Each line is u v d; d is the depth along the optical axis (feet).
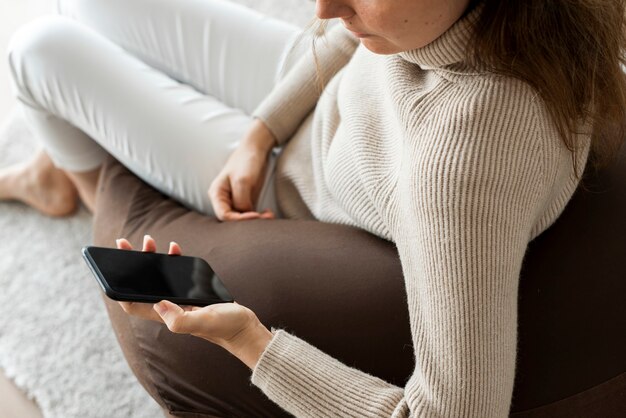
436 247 2.17
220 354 2.97
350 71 3.19
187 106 3.79
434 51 2.19
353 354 2.84
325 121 3.33
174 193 3.86
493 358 2.19
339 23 3.75
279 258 3.02
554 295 2.72
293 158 3.58
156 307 2.41
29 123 4.19
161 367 3.12
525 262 2.76
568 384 2.73
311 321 2.88
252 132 3.68
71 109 3.83
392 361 2.81
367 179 2.73
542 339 2.72
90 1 4.18
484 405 2.22
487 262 2.12
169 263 2.72
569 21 2.08
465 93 2.17
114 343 4.58
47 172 5.02
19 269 4.93
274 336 2.56
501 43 2.07
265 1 5.82
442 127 2.17
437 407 2.27
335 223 3.18
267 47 3.99
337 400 2.44
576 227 2.77
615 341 2.71
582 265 2.73
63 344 4.58
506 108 2.09
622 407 2.75
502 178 2.08
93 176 4.48
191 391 3.06
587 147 2.52
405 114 2.36
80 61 3.72
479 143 2.09
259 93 4.03
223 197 3.53
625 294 2.71
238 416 3.04
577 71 2.18
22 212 5.22
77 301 4.77
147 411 4.30
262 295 2.94
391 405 2.39
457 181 2.09
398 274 2.88
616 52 2.26
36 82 3.79
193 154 3.69
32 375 4.44
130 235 3.60
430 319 2.27
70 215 5.19
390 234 2.80
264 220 3.30
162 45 4.09
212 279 2.76
